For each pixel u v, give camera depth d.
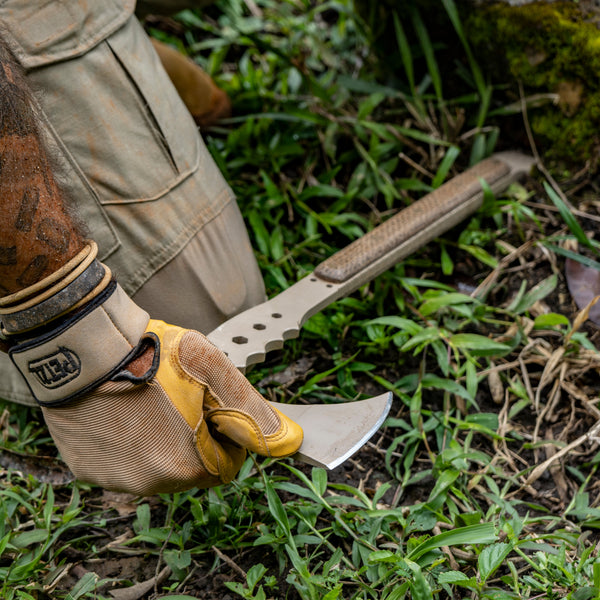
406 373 1.42
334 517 1.12
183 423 0.91
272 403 1.12
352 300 1.48
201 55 2.32
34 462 1.28
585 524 1.13
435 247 1.65
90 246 0.87
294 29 2.22
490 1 1.71
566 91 1.66
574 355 1.40
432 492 1.13
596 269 1.53
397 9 1.88
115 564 1.11
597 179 1.69
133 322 0.90
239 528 1.12
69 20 1.08
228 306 1.31
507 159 1.74
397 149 1.80
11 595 1.02
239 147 1.84
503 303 1.54
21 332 0.85
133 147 1.17
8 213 0.80
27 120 0.83
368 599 1.02
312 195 1.69
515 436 1.30
